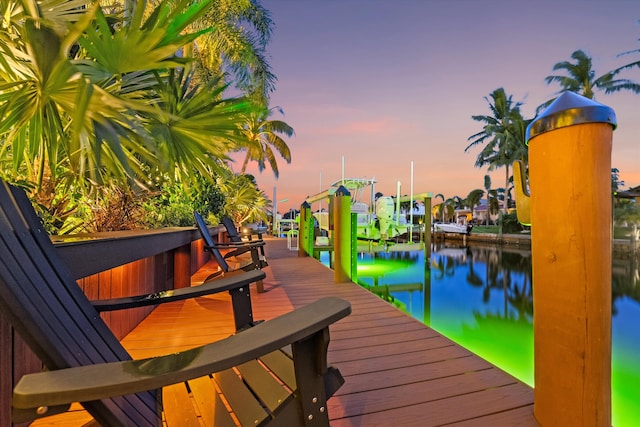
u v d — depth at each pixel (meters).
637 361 4.62
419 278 9.80
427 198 9.17
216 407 0.94
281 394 0.87
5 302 0.57
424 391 1.44
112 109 1.29
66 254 1.12
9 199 0.86
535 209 1.17
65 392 0.48
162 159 1.62
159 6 1.23
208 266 5.59
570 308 1.04
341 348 1.93
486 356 4.52
